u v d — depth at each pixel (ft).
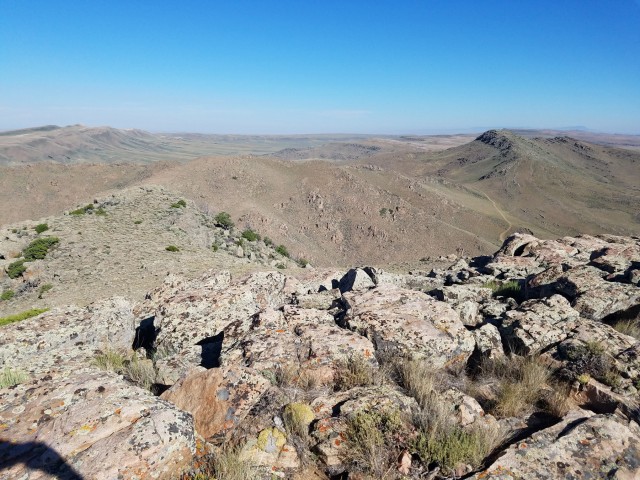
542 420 19.34
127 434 14.96
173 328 30.25
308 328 26.61
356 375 21.47
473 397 21.47
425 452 16.29
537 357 24.67
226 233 196.65
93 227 154.30
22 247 131.85
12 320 55.42
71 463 13.92
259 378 20.13
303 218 531.09
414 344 24.72
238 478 14.62
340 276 64.85
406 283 58.39
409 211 542.16
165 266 122.72
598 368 22.24
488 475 14.97
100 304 33.60
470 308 32.14
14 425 16.11
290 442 17.02
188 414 16.84
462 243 486.79
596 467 15.49
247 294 34.24
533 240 69.67
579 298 31.35
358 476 15.47
